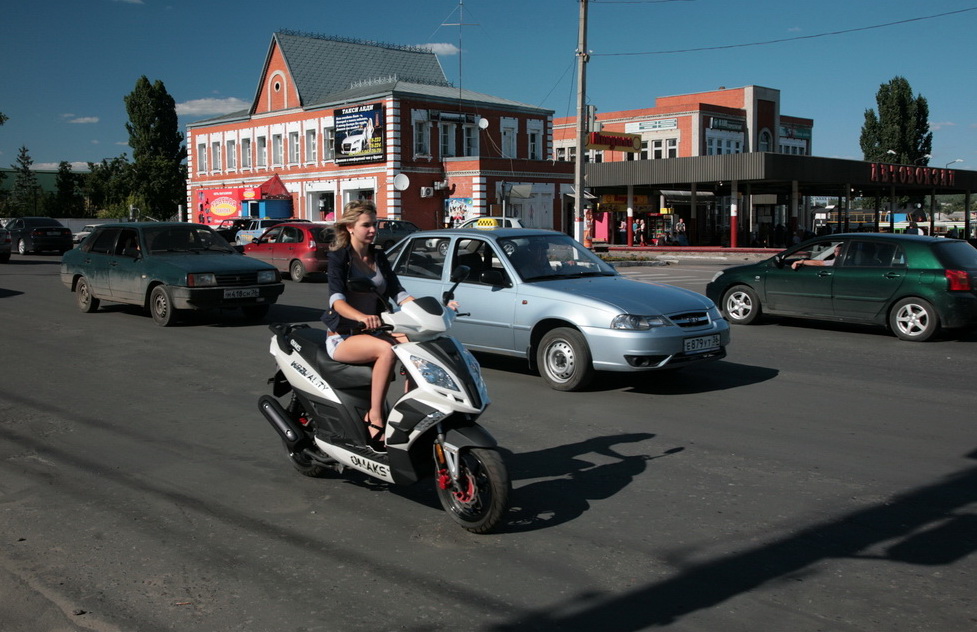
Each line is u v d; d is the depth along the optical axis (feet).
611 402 26.61
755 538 15.33
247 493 18.11
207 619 12.34
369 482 18.92
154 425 23.84
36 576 13.85
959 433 22.72
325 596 13.08
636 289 29.04
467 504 15.60
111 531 15.88
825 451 20.99
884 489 18.06
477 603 12.81
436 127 151.53
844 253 42.06
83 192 270.46
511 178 149.69
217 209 177.68
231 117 185.88
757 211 203.51
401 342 15.94
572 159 211.00
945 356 35.32
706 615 12.34
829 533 15.56
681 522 16.17
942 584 13.37
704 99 211.82
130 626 12.13
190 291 42.39
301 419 19.07
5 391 28.22
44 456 20.80
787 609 12.53
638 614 12.41
